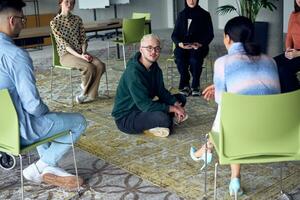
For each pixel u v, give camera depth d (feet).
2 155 9.98
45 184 9.30
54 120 8.27
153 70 11.66
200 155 9.40
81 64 15.20
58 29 15.24
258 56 7.50
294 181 8.96
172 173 9.54
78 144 11.48
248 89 7.26
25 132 7.84
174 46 16.67
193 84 15.83
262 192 8.54
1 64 7.59
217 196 8.43
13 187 9.25
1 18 7.62
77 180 8.95
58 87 17.92
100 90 17.24
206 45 15.90
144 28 20.01
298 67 13.12
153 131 11.68
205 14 16.01
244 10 20.77
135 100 11.33
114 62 22.98
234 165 8.30
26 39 15.94
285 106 6.57
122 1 34.27
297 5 14.11
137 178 9.39
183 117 11.67
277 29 21.31
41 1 32.50
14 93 7.74
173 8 38.01
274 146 6.92
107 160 10.41
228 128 6.79
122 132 12.26
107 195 8.70
